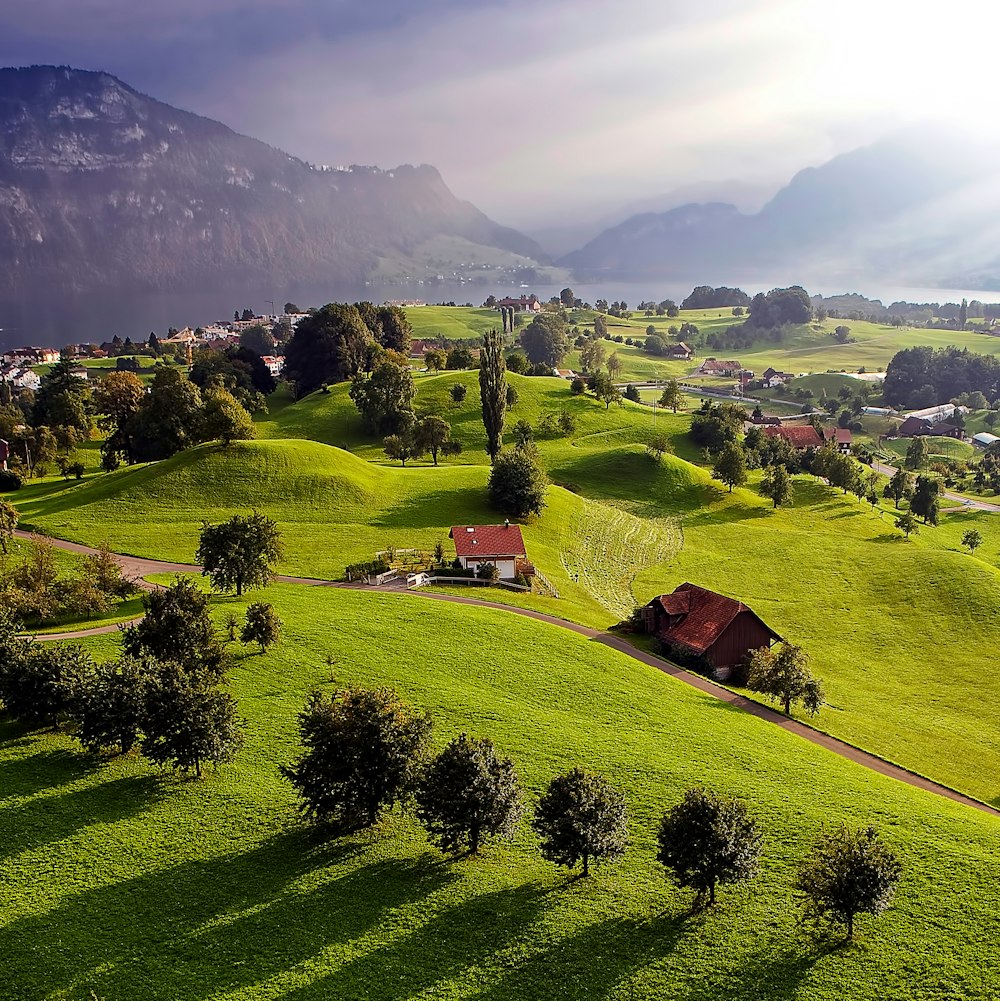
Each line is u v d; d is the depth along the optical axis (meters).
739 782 51.62
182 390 143.25
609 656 73.69
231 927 37.00
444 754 42.44
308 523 111.44
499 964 35.31
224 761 49.44
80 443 184.00
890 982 34.78
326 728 44.06
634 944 36.78
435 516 117.88
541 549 112.88
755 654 72.56
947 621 96.06
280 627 68.00
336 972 34.50
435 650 69.06
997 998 33.91
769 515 151.12
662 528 137.00
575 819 39.91
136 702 48.47
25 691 52.53
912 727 69.69
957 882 41.84
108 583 75.50
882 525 149.00
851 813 48.72
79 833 43.06
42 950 35.00
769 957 36.19
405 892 39.88
